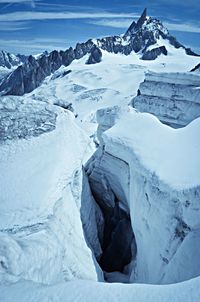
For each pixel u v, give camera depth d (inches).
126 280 699.4
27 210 578.9
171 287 378.9
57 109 861.8
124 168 753.0
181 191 528.7
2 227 544.4
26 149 705.0
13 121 751.1
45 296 379.6
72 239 625.6
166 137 690.8
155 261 589.6
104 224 892.6
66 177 673.6
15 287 401.1
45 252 516.7
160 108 1438.2
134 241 770.8
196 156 589.3
